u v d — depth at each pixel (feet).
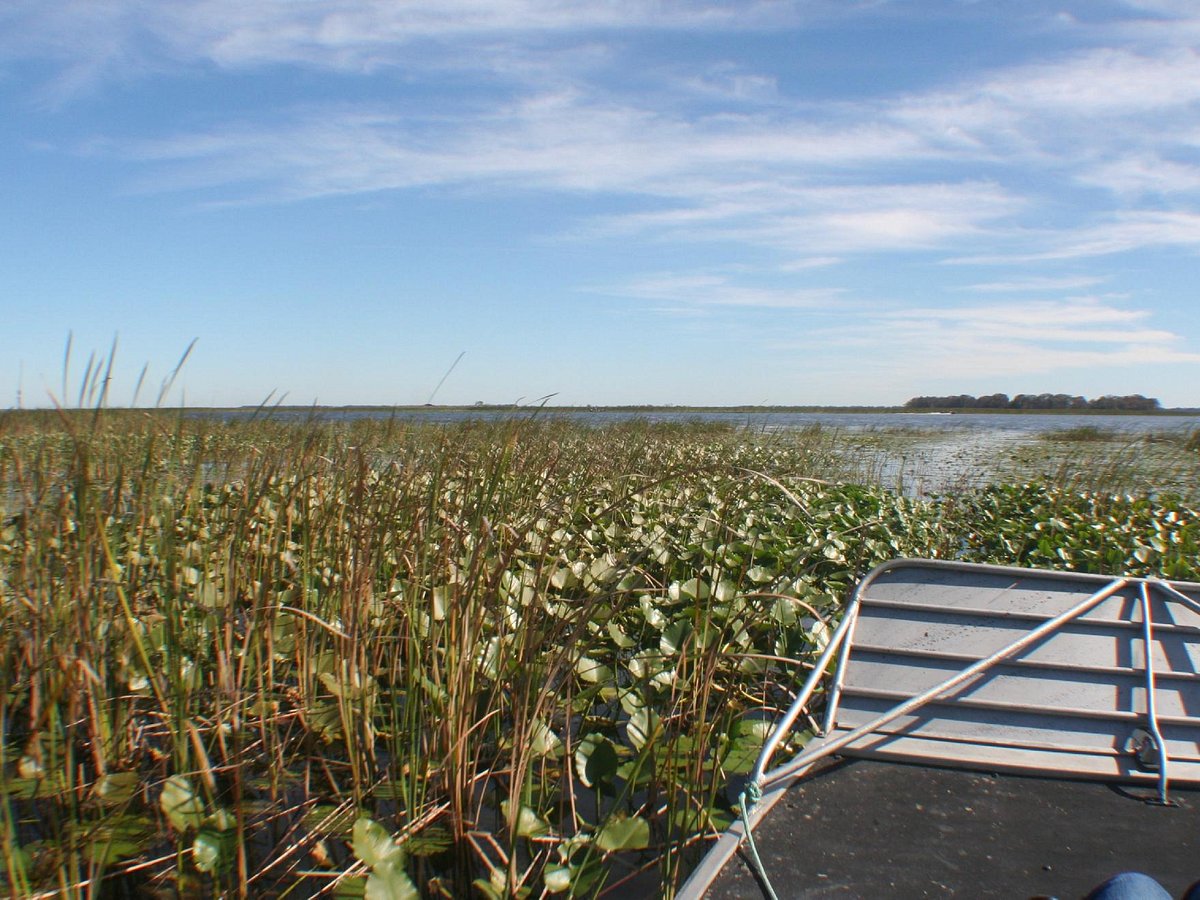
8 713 10.64
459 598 10.46
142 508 11.52
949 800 7.95
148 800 9.92
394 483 14.84
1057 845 7.29
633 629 14.90
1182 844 7.34
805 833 7.43
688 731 11.00
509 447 15.61
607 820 8.90
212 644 11.77
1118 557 21.09
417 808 9.62
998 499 31.91
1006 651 8.90
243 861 8.35
